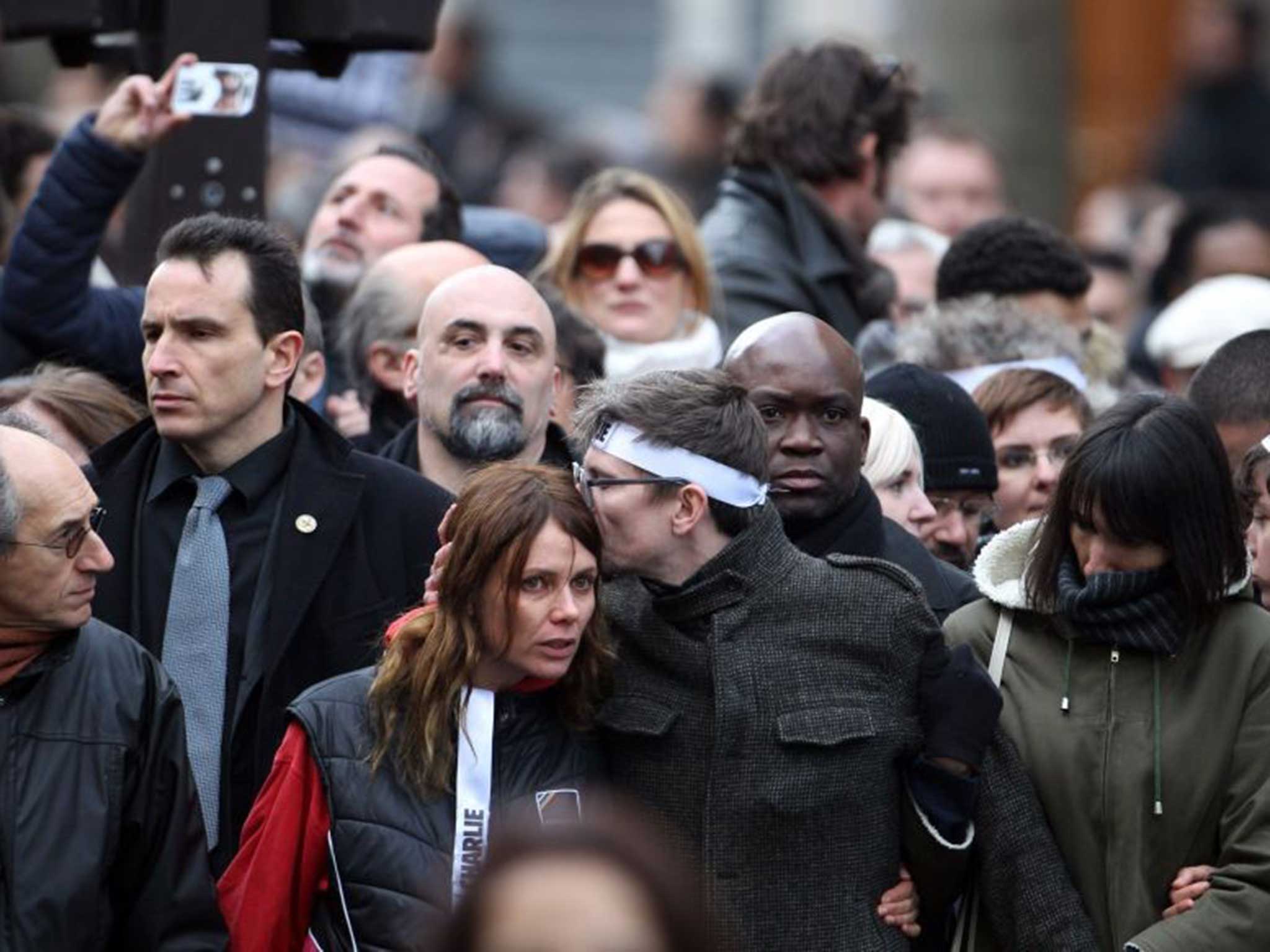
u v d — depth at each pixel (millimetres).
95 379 21688
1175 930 18078
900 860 18484
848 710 18094
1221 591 18578
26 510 17672
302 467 19734
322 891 17938
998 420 23047
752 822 17984
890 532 20266
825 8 68688
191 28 23219
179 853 18047
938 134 35188
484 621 17703
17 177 29375
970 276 26484
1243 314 28516
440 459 20906
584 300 26203
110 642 18219
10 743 17719
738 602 18281
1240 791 18359
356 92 35562
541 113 53625
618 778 18359
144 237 23969
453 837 17703
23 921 17453
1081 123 55688
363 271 26156
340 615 19547
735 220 27203
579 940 10812
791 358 19641
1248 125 47469
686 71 49656
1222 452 18703
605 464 18312
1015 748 18688
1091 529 18625
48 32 23547
